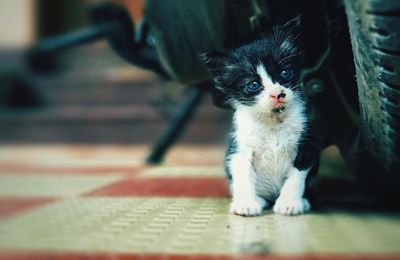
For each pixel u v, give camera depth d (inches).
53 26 80.3
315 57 18.5
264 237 14.3
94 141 61.7
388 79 14.0
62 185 28.1
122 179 29.4
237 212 17.7
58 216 18.3
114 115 61.6
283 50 18.5
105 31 25.9
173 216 17.7
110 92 70.0
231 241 14.1
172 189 24.8
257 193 19.8
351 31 14.4
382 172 17.1
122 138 61.2
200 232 15.2
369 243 13.4
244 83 18.8
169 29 19.1
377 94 14.6
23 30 76.6
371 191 18.9
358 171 19.1
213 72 18.9
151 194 23.2
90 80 71.6
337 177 27.6
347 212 17.8
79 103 71.6
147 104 67.6
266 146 19.0
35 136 63.6
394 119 14.7
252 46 18.8
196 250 13.4
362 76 14.8
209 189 24.6
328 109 19.9
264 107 18.4
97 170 35.4
